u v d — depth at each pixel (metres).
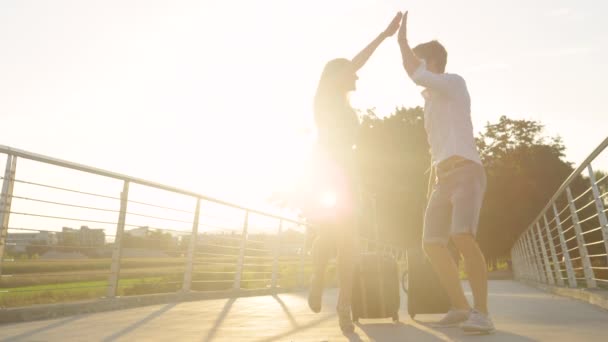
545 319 4.21
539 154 37.72
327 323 4.18
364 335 3.35
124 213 5.75
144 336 3.32
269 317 4.73
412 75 3.64
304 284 12.09
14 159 4.41
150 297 6.36
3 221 4.31
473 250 3.38
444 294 4.46
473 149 3.52
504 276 29.27
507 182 36.81
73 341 3.08
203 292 7.63
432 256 3.78
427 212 3.73
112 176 5.47
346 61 3.92
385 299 4.27
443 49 3.82
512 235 36.34
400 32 3.78
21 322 4.22
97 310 5.26
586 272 6.68
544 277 11.55
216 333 3.48
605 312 4.78
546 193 36.19
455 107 3.56
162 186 6.41
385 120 35.72
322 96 3.91
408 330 3.61
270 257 10.56
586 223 26.70
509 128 39.53
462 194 3.44
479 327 3.23
